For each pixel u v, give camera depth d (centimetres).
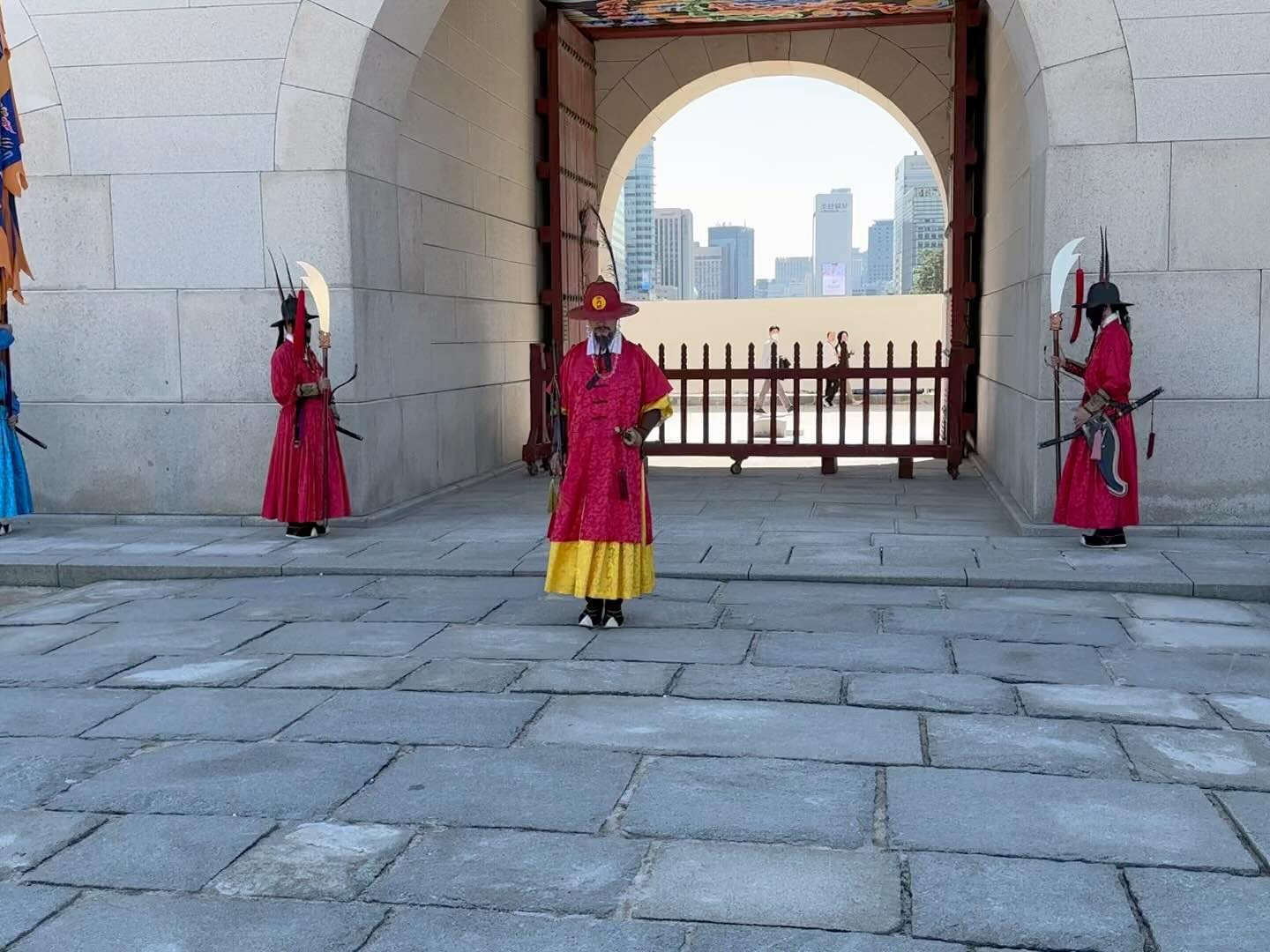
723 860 352
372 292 933
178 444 930
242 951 308
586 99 1497
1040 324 825
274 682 532
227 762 438
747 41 1588
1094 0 796
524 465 1290
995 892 330
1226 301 801
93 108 914
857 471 1244
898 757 430
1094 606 644
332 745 452
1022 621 611
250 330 913
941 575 695
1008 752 433
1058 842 361
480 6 1169
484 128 1191
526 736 459
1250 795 394
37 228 930
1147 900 324
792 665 543
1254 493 809
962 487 1106
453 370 1116
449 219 1100
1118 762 423
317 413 848
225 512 930
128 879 349
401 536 865
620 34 1498
